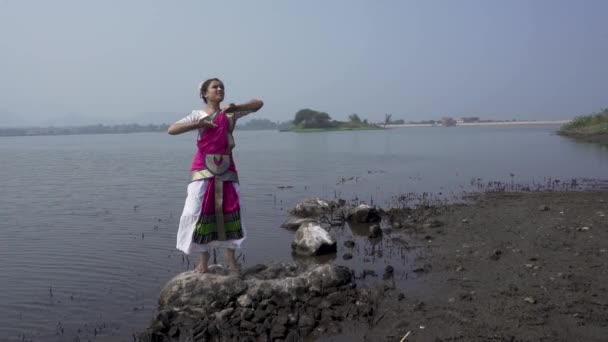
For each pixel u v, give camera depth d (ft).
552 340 16.96
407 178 67.97
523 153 108.37
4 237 35.55
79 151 178.29
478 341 17.12
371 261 27.73
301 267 25.23
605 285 21.66
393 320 19.25
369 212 38.93
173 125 20.20
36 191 61.87
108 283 25.34
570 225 32.68
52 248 32.30
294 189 59.88
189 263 28.50
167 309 20.74
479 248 28.71
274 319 19.53
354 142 204.03
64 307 22.27
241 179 71.41
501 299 20.58
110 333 19.66
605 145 120.67
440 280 23.62
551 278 22.71
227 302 20.89
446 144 166.09
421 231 34.47
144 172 86.48
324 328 18.83
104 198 54.85
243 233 21.97
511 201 44.42
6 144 289.12
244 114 21.76
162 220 41.52
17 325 20.48
